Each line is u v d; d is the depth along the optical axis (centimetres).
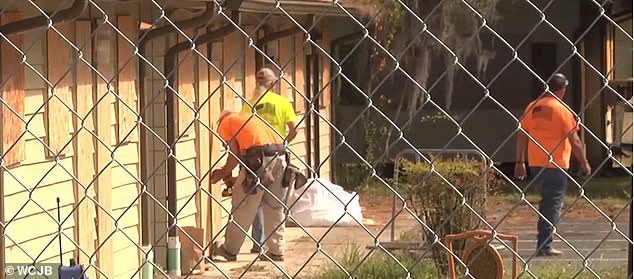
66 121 2155
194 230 2634
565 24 4888
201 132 2822
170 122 2639
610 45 4600
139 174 2481
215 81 2900
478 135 4909
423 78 4300
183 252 2600
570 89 4850
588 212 3553
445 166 2291
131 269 2442
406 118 4669
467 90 4891
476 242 1577
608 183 4284
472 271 1591
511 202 3281
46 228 2097
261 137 2569
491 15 4275
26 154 2038
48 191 2103
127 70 2406
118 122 2366
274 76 2655
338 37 4241
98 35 2256
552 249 2608
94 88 2261
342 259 2497
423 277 2131
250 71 3147
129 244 2431
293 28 3139
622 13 4431
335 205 3312
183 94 2709
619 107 4353
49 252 2108
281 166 2623
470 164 2319
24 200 2027
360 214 3366
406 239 2588
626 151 4069
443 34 4166
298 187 2678
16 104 1981
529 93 4938
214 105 2895
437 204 2259
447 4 4122
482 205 2280
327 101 4066
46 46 2092
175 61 2580
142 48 2442
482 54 4850
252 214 2642
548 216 2653
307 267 2628
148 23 2452
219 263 2703
